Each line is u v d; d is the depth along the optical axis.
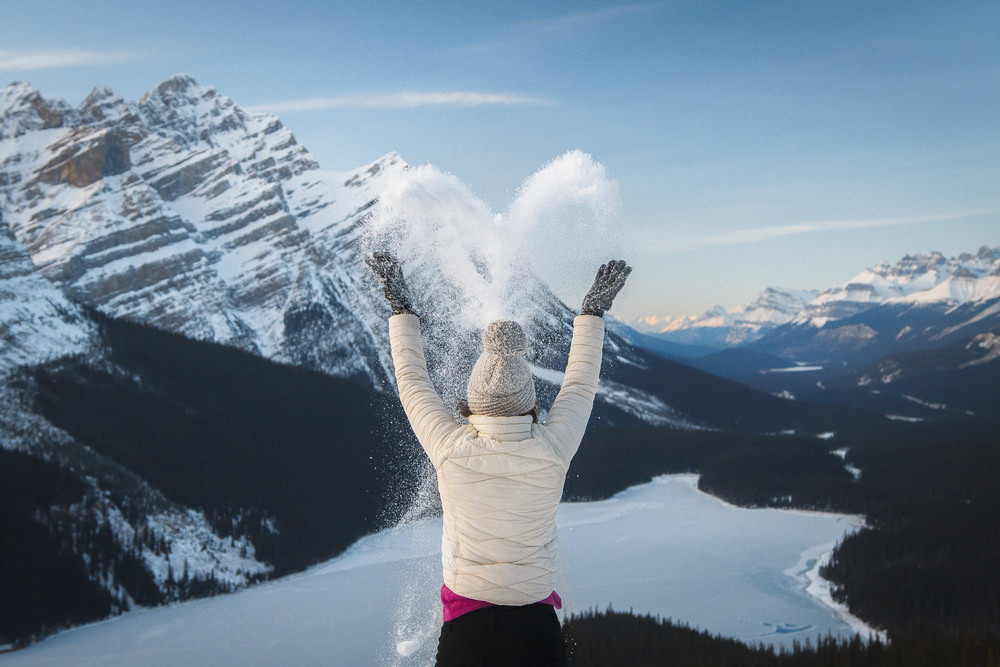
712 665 53.88
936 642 53.56
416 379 2.93
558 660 2.68
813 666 52.62
